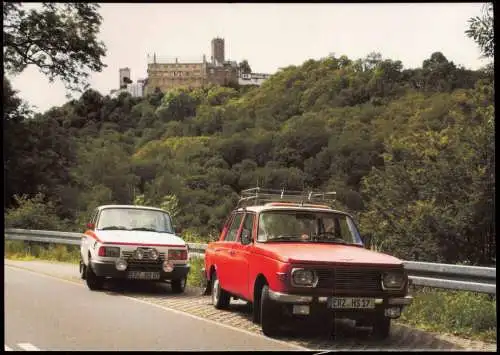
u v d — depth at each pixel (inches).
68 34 1403.8
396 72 4825.3
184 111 5595.5
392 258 336.2
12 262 762.2
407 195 944.9
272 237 365.4
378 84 4712.1
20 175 1502.2
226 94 6097.4
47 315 373.4
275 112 5182.1
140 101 5723.4
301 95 5255.9
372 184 1020.5
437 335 342.0
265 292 327.6
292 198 427.8
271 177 3570.4
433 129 1056.2
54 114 1638.8
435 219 815.7
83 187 1822.1
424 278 401.7
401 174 949.2
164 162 3663.9
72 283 553.3
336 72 5334.6
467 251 824.9
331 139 3693.4
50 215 1086.4
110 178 2787.9
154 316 381.1
